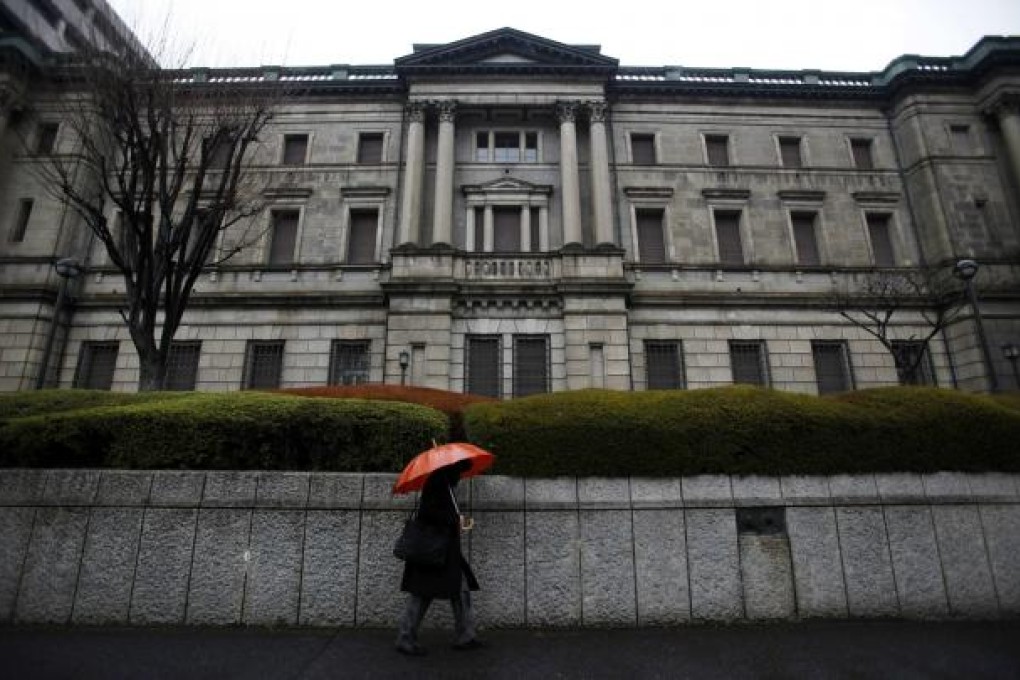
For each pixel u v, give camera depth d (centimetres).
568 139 2384
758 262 2370
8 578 580
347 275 2217
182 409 639
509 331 1989
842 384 2180
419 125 2406
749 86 2598
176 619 568
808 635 551
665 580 593
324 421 640
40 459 628
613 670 468
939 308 2227
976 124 2495
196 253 1300
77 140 2214
